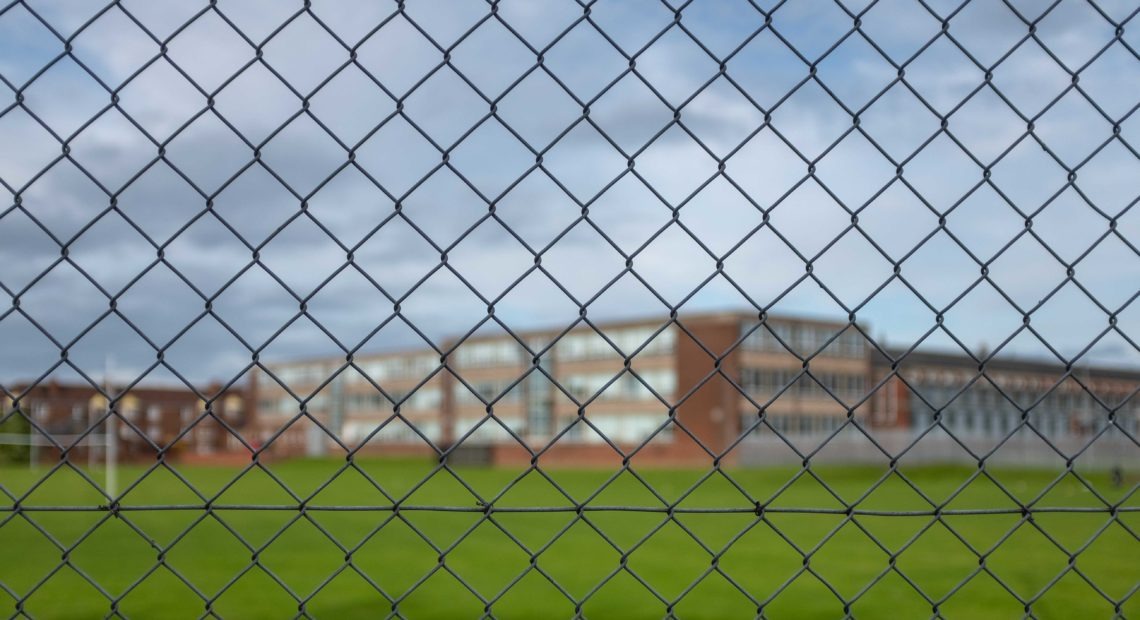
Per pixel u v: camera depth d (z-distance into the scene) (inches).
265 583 355.3
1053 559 426.6
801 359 69.2
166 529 576.7
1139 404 1406.3
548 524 631.2
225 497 991.6
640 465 2285.9
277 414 3036.4
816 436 2247.8
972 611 301.0
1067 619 283.9
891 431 2237.9
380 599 324.2
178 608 301.3
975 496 1096.8
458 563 429.4
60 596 319.3
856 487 1423.5
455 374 64.5
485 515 66.4
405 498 65.4
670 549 483.5
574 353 2463.1
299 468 2295.8
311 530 577.3
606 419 2381.9
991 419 2394.2
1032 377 2476.6
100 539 506.9
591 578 383.9
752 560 438.6
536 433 2524.6
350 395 3002.0
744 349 2183.8
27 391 59.1
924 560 432.5
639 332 2338.8
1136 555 440.8
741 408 2166.6
